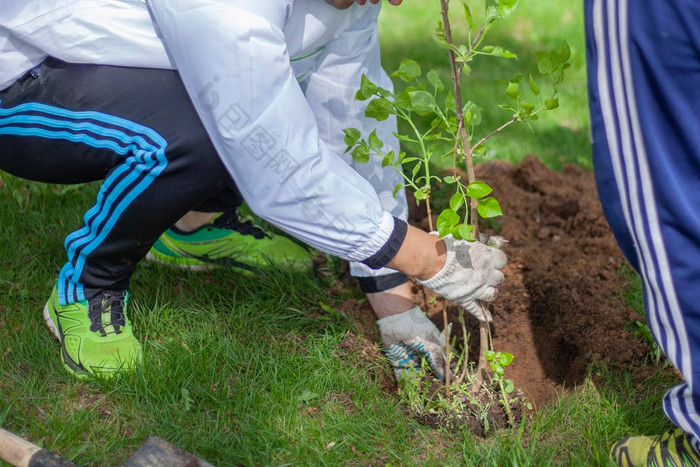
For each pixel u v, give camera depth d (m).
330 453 2.04
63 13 1.80
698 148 1.54
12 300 2.51
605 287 2.66
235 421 2.12
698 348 1.68
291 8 1.75
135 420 2.11
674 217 1.59
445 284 1.94
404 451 2.08
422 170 3.27
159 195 1.97
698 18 1.44
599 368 2.31
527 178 3.35
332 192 1.76
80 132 1.91
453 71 1.83
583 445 2.05
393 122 2.30
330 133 2.24
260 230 2.85
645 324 2.47
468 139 2.01
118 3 1.81
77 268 2.20
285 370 2.29
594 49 1.61
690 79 1.50
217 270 2.75
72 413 2.10
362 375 2.32
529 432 2.13
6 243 2.75
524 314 2.68
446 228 1.82
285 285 2.69
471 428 2.15
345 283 2.80
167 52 1.84
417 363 2.38
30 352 2.30
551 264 2.84
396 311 2.33
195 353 2.29
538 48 4.65
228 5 1.62
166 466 1.81
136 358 2.26
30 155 2.01
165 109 1.88
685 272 1.62
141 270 2.71
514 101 1.89
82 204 3.02
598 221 3.05
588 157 3.53
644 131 1.57
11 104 1.95
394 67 4.41
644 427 2.08
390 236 1.83
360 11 2.07
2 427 2.03
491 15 1.77
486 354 2.08
